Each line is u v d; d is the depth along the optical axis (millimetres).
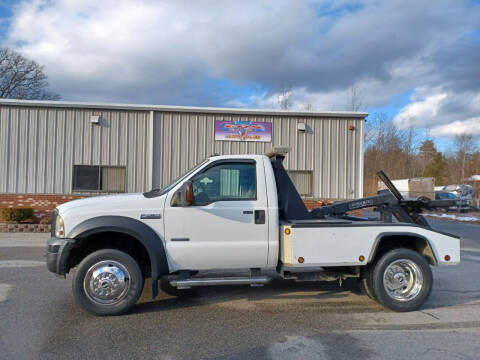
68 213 4832
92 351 3820
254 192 5238
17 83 37812
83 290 4742
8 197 13586
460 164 49281
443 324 4730
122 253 4836
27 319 4711
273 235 5184
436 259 5355
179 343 4047
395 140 45406
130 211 4906
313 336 4281
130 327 4496
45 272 7254
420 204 6066
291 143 14547
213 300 5652
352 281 6906
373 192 41906
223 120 14297
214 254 5047
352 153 14750
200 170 5180
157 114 14078
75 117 13852
